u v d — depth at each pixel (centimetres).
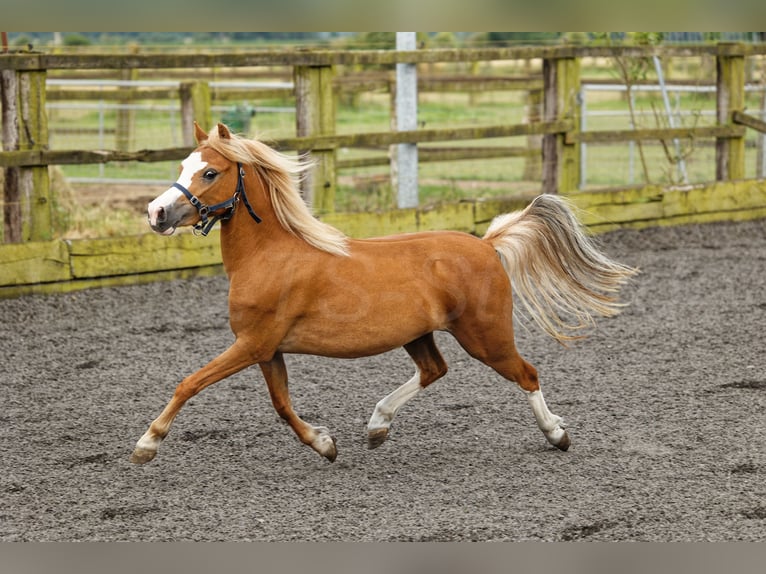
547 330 614
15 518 519
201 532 502
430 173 1906
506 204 1258
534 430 651
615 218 1325
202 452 619
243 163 548
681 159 1498
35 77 1012
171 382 764
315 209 1170
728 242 1276
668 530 496
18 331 900
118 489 559
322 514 522
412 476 575
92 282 1040
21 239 1026
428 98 3036
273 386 577
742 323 912
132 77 1955
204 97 1507
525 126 1273
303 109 1167
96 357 829
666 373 769
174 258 1084
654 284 1066
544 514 516
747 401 699
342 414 689
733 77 1450
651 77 2100
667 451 605
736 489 544
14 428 661
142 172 1798
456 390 734
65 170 1798
